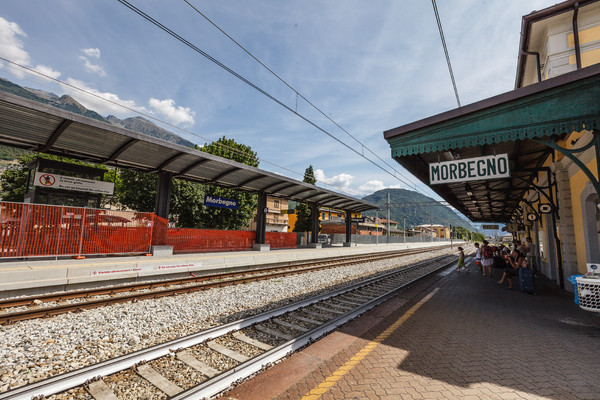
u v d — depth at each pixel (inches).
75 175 467.5
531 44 377.4
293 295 323.0
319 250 900.0
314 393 117.5
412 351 160.9
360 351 160.4
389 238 1755.7
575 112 164.6
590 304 195.0
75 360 153.2
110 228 449.7
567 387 123.3
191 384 133.1
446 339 179.9
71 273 320.8
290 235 970.1
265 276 413.4
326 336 184.1
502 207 813.9
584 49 314.0
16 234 354.6
